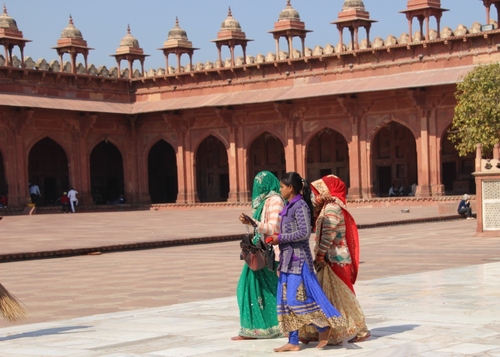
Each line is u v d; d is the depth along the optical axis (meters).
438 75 22.95
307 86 25.41
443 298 5.60
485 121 19.12
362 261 8.98
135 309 6.16
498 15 22.77
